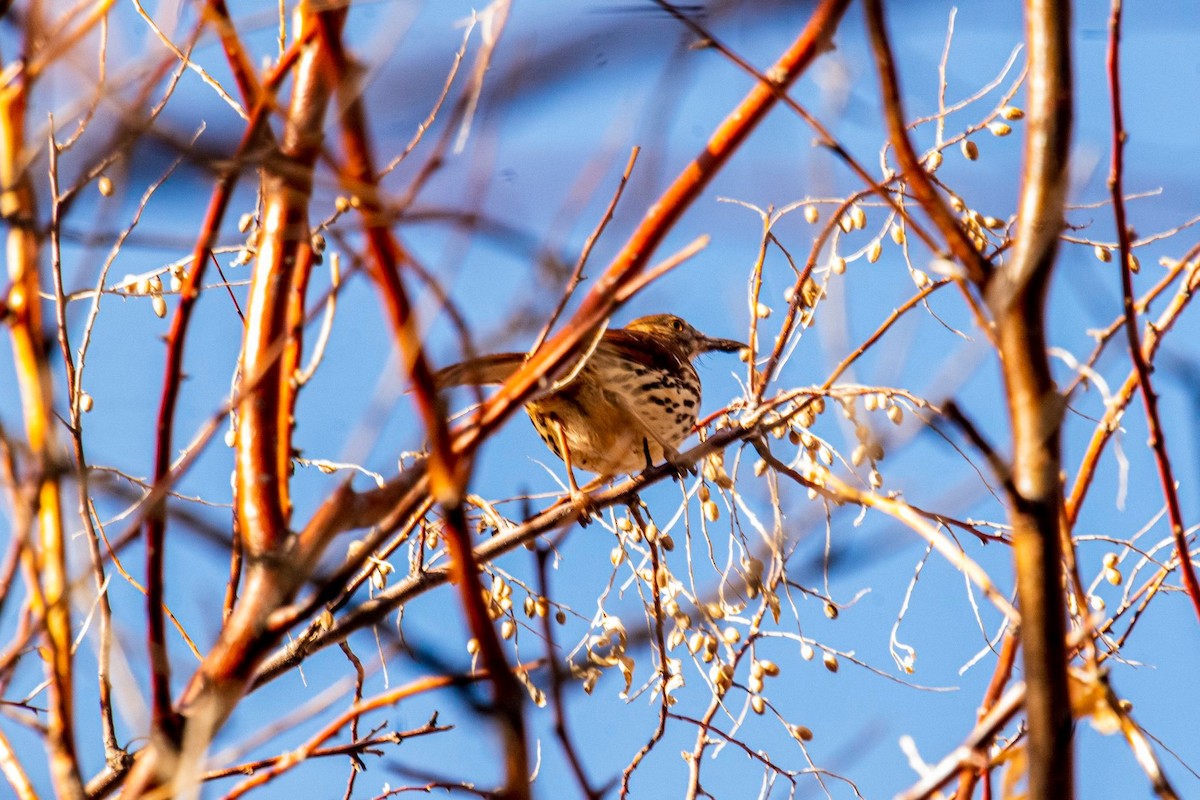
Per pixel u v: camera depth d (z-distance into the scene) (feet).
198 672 19.94
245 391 19.94
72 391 23.59
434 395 16.20
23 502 17.94
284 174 16.81
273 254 22.31
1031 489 17.07
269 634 19.29
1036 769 16.67
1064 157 17.33
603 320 18.70
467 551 15.64
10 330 19.27
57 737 18.24
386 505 19.49
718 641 28.84
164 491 19.22
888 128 17.19
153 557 21.25
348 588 27.78
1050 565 16.97
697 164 19.67
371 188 16.28
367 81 16.49
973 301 18.75
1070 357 20.85
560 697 16.71
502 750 14.66
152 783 18.57
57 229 20.04
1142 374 23.24
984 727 18.17
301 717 19.33
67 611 18.70
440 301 16.33
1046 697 16.76
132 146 17.02
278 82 19.86
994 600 19.79
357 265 17.44
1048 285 17.25
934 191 17.33
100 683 24.81
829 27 18.58
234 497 22.20
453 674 19.90
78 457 22.99
